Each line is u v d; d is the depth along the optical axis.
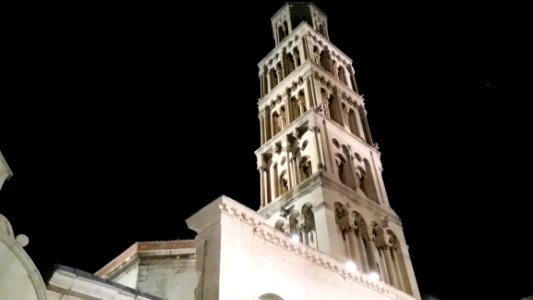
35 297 12.18
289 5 67.50
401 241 43.44
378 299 26.48
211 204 20.70
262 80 60.69
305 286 22.00
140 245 24.94
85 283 14.20
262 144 52.47
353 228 39.59
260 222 21.78
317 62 56.59
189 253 24.12
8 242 12.12
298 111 51.47
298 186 42.38
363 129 54.88
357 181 45.41
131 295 15.35
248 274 19.36
